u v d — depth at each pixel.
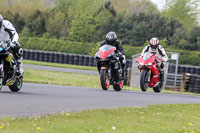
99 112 23.52
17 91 33.84
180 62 164.38
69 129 16.94
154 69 46.09
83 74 94.81
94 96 34.22
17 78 33.12
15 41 30.98
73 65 132.00
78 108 25.12
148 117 23.23
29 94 31.36
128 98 35.31
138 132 17.55
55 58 138.38
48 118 19.95
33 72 87.06
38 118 19.77
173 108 29.73
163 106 30.55
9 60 30.41
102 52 40.41
